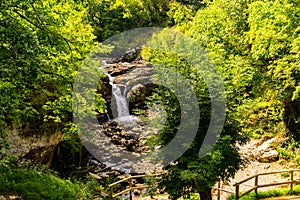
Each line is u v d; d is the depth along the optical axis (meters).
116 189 11.56
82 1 6.33
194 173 6.38
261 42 9.39
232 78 7.14
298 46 8.26
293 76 9.66
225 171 7.23
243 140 7.04
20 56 4.41
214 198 9.72
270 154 12.02
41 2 5.59
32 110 6.37
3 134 5.55
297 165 11.13
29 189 7.05
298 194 9.12
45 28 5.37
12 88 5.51
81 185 9.26
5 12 4.84
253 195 8.84
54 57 6.21
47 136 10.11
